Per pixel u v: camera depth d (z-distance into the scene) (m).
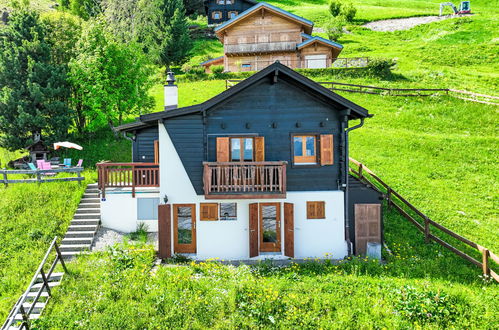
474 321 10.94
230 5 68.25
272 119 16.12
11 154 27.59
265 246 16.23
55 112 26.59
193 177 15.83
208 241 15.74
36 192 19.77
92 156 27.14
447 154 25.81
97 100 26.69
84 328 10.80
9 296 13.23
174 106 19.31
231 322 10.87
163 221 15.32
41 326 10.95
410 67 44.16
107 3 80.75
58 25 31.48
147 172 20.27
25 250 15.92
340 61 41.78
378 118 31.81
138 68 28.75
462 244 16.94
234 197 14.83
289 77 15.70
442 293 11.77
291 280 13.03
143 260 14.59
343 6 70.69
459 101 33.59
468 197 20.88
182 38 51.84
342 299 11.81
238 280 12.80
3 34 27.53
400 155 25.91
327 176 16.31
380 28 65.94
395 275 13.95
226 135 15.96
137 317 11.21
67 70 28.31
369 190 16.48
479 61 45.50
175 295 12.06
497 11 68.62
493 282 13.73
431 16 69.50
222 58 46.75
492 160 24.72
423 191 21.39
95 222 17.70
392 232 17.73
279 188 15.01
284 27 42.81
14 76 25.78
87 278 13.53
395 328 10.59
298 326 10.70
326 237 16.09
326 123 16.27
